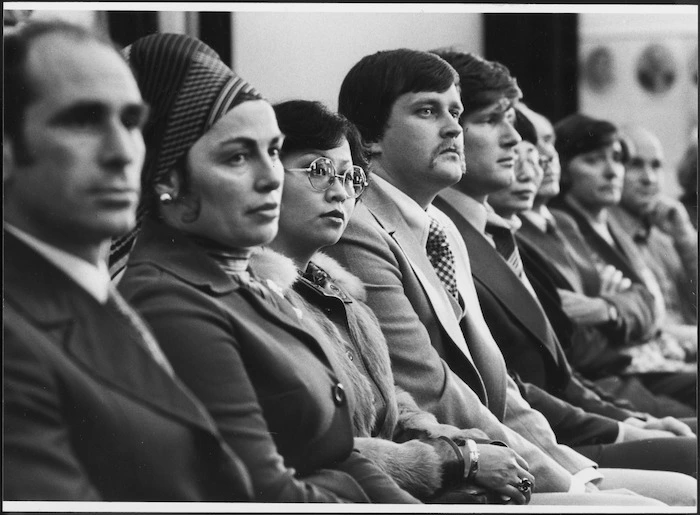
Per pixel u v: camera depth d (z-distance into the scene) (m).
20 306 3.11
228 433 3.12
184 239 3.21
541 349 3.90
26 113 3.15
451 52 3.71
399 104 3.59
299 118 3.36
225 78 3.23
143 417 3.11
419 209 3.64
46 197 3.15
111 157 3.17
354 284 3.46
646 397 4.09
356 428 3.31
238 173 3.22
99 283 3.17
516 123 3.85
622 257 4.07
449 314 3.61
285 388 3.16
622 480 3.84
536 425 3.82
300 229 3.37
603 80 3.87
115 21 3.31
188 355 3.13
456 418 3.53
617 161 3.99
